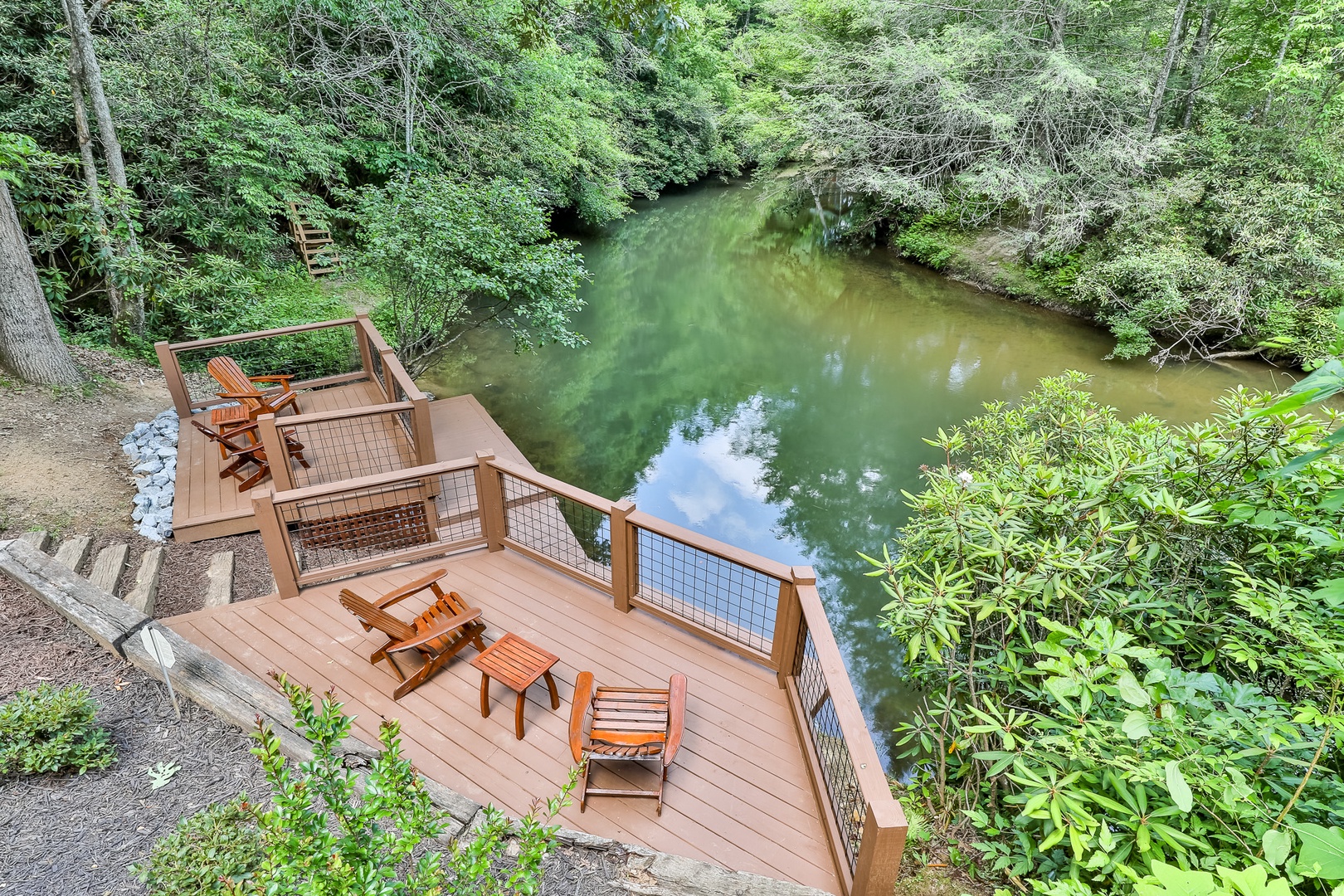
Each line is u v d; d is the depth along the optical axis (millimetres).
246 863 2760
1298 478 3330
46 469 6188
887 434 11609
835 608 7895
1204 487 3752
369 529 6172
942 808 3938
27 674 3914
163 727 3633
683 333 16109
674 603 4578
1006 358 13922
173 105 11438
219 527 5898
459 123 16766
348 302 13625
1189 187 13820
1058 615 3844
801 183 21875
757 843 3191
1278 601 2961
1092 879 3014
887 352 14734
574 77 19891
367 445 6973
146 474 6500
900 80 16656
